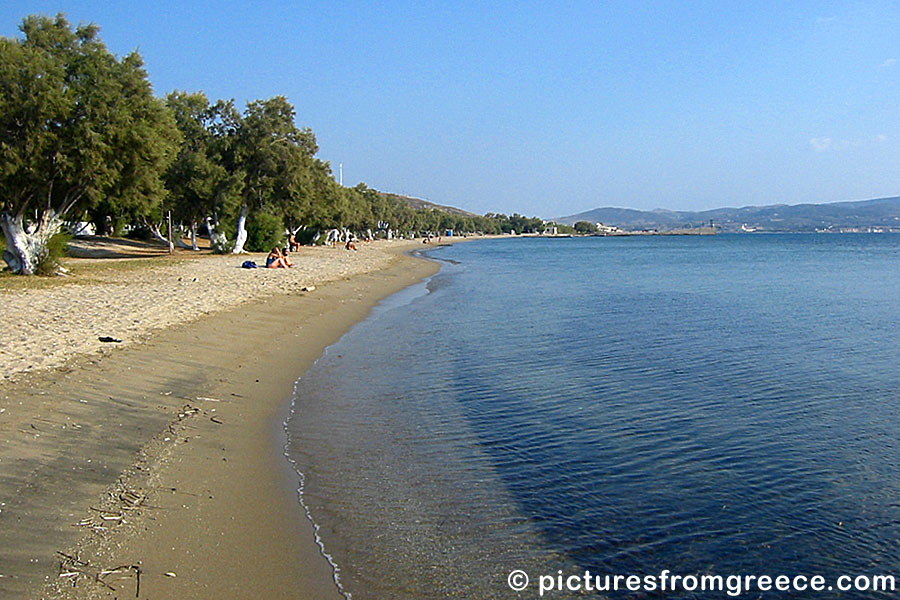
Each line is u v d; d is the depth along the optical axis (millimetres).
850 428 10336
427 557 6363
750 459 9000
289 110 51406
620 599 5777
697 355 15977
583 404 11641
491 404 11633
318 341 17766
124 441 8797
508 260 71750
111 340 14531
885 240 183875
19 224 28016
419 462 8828
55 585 5422
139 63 29062
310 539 6637
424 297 30531
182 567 5922
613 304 27266
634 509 7480
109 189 30172
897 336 18812
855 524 7172
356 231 116062
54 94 25750
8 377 10961
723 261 68625
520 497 7758
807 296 30641
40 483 7176
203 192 49125
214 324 18266
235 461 8594
